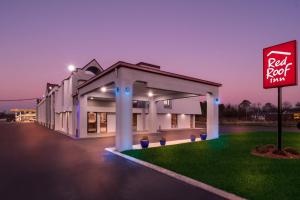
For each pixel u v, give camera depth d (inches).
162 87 611.8
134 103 1144.8
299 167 317.1
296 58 401.1
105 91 839.7
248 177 270.2
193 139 676.1
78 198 220.5
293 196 208.7
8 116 4330.7
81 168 341.7
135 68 538.0
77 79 919.7
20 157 434.9
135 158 410.9
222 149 489.4
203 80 725.9
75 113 899.4
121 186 254.8
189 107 1460.4
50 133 1023.0
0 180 281.4
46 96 1640.0
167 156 414.6
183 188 244.2
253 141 630.5
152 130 1049.5
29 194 232.1
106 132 1013.8
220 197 215.0
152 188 246.4
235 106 3157.0
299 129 1183.6
